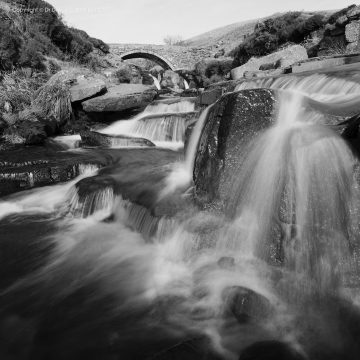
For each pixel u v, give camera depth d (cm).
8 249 680
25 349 435
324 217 488
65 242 700
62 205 864
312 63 1653
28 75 1838
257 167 576
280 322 422
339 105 769
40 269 610
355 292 448
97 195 803
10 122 1439
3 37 1781
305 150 531
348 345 388
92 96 1808
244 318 423
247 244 539
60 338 448
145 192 745
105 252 646
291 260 491
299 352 381
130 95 1862
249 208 566
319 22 2538
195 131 796
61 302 518
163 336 433
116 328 456
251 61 2394
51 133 1534
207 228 575
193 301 483
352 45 1914
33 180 997
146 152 1263
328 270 468
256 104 627
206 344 400
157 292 516
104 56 3628
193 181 714
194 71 4066
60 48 2714
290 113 643
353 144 510
